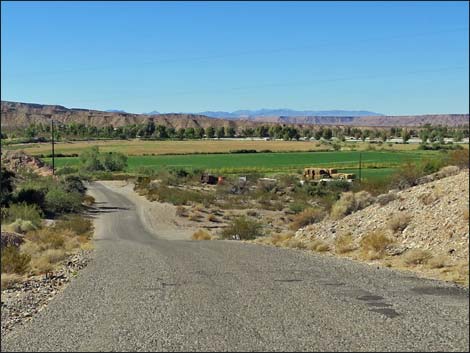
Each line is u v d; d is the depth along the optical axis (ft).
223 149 560.61
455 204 61.46
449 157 98.27
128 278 47.01
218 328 28.96
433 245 55.88
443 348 24.52
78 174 329.11
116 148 568.82
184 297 37.55
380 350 24.41
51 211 183.32
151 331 28.78
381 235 60.08
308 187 245.04
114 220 181.16
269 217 184.44
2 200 165.68
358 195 87.97
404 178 92.89
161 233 153.17
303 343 25.75
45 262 60.23
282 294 37.29
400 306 32.50
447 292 36.73
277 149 561.02
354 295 36.14
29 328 30.55
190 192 248.93
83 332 29.12
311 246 71.00
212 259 59.67
